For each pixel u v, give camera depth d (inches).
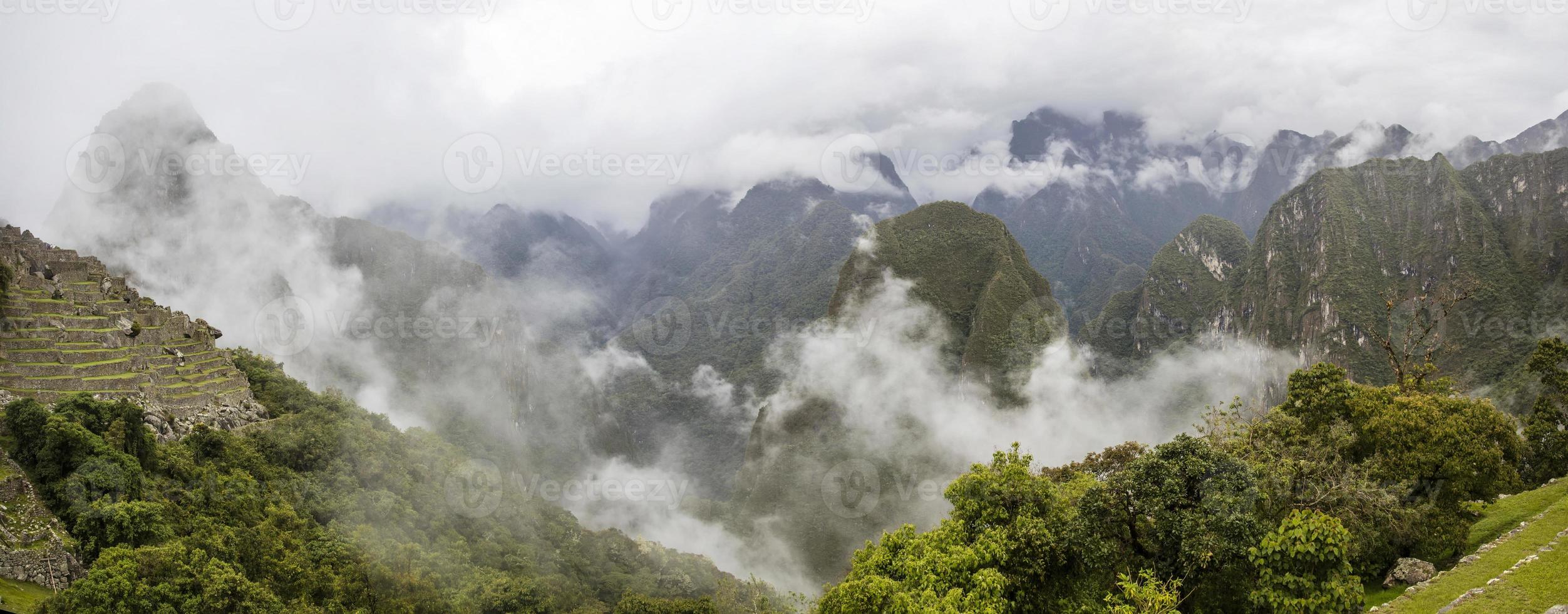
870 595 913.5
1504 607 737.0
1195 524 871.1
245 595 1227.2
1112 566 944.9
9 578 1078.4
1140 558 940.6
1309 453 1155.3
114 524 1199.6
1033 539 985.5
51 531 1151.6
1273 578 835.4
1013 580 971.3
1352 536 899.4
